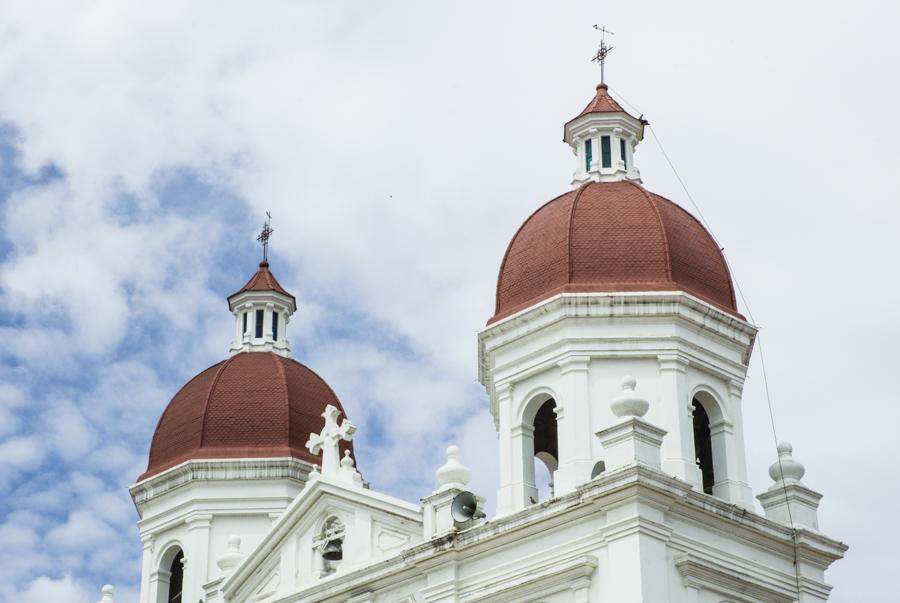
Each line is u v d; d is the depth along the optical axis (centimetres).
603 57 4678
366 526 4112
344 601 4056
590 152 4453
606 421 3856
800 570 3894
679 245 4109
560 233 4128
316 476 4266
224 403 5100
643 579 3484
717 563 3694
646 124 4534
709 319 4003
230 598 4403
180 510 4962
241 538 4891
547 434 4191
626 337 3931
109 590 4859
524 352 4012
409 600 3906
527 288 4097
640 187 4275
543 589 3659
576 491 3638
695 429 4094
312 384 5275
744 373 4084
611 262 4044
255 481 4947
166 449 5106
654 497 3572
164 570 4991
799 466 4019
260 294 5459
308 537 4256
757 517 3809
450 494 3903
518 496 3897
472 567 3819
